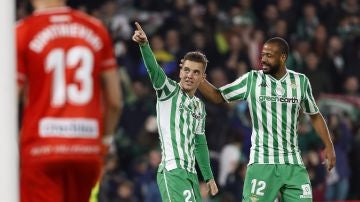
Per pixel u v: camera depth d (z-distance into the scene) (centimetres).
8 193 1307
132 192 3559
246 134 3725
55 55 1453
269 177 2131
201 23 4228
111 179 3578
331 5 4575
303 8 4544
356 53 4416
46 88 1450
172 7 4347
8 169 1309
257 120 2150
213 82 3941
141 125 3781
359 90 4303
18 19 4103
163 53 3991
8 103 1312
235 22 4322
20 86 1442
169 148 2059
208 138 3706
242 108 3788
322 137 2217
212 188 2161
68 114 1452
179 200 2025
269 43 2147
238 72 4031
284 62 2156
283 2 4506
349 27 4519
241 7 4447
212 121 3725
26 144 1452
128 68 4006
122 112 3794
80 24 1472
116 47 4116
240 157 3653
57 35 1459
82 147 1455
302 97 2156
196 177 2088
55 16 1466
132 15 4284
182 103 2077
